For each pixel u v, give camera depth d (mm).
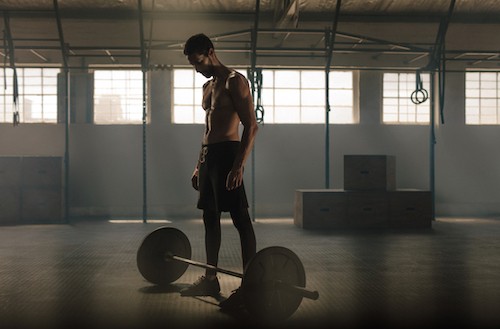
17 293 3316
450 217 9039
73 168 9141
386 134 9500
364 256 4859
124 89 9328
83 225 7719
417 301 3113
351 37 8812
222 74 3172
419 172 9547
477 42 9344
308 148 9406
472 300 3137
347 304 3041
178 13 8547
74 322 2633
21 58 9039
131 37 8984
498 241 5930
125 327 2541
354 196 7199
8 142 9078
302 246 5523
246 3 8758
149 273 3500
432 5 8852
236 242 5824
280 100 9531
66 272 4059
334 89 9562
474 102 9781
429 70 8328
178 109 9398
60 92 9117
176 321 2654
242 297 2648
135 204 9211
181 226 7551
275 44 9148
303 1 8781
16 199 8086
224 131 3125
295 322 2662
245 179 9367
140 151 9219
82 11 8758
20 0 8438
